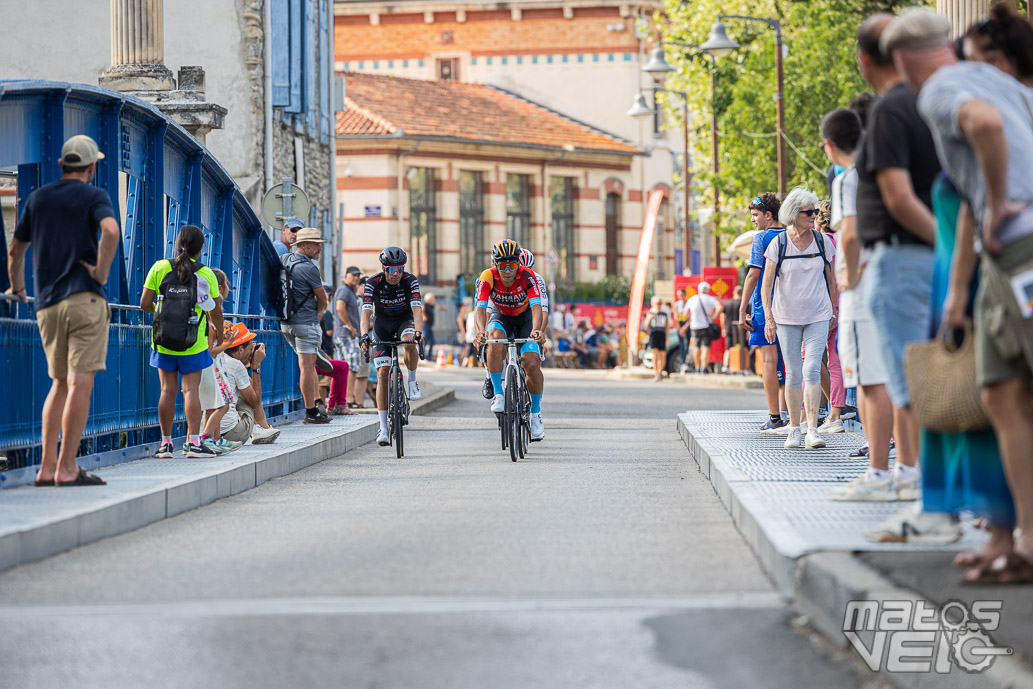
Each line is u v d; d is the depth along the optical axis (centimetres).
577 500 2522
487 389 3425
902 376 1753
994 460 1444
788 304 2959
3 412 2447
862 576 1420
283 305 4231
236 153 6197
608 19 14175
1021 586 1388
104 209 2359
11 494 2278
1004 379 1384
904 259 1744
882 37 1630
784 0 9738
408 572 1761
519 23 14338
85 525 2048
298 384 4697
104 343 2411
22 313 2589
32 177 2925
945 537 1634
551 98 14300
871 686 1249
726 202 9962
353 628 1454
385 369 3569
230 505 2555
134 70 4834
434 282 12581
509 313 3528
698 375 8331
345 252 12262
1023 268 1362
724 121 9575
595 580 1692
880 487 2067
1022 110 1411
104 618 1518
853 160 2102
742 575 1719
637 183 14050
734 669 1297
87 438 2834
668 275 14438
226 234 4012
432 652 1358
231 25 6197
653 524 2184
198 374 3016
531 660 1327
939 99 1394
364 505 2505
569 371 10688
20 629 1473
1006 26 1459
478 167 12800
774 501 2080
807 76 8975
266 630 1450
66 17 6138
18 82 2666
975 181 1404
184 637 1429
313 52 7219
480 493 2664
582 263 13600
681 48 10525
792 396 3003
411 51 14475
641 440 4062
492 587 1655
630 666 1305
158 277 2977
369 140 12194
